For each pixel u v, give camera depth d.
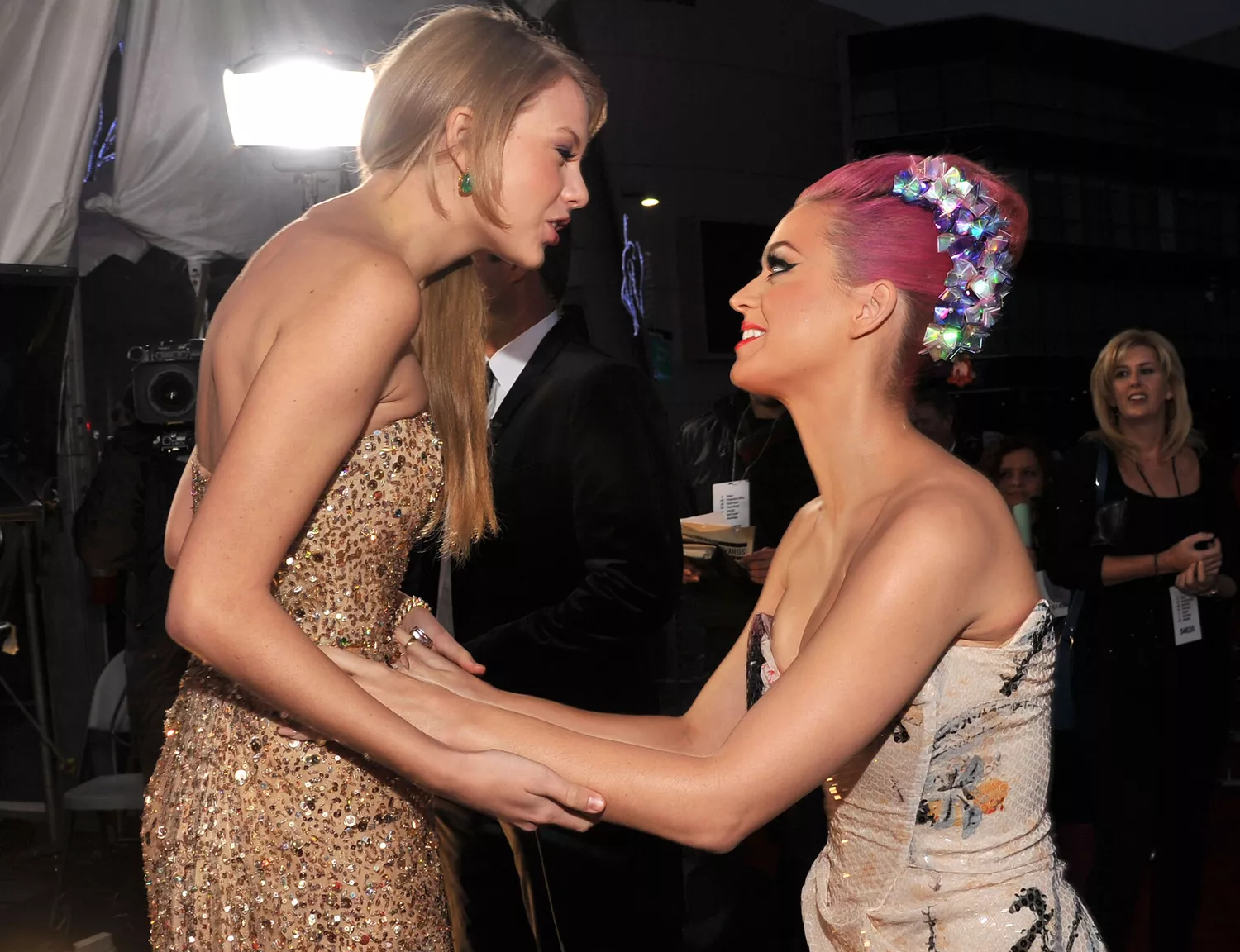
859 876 1.17
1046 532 2.83
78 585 4.41
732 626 2.71
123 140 3.94
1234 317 22.41
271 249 1.20
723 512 2.79
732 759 1.06
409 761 1.10
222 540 1.05
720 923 2.61
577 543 2.00
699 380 10.65
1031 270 20.28
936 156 1.24
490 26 1.27
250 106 3.47
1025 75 19.08
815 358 1.20
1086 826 3.05
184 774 1.26
